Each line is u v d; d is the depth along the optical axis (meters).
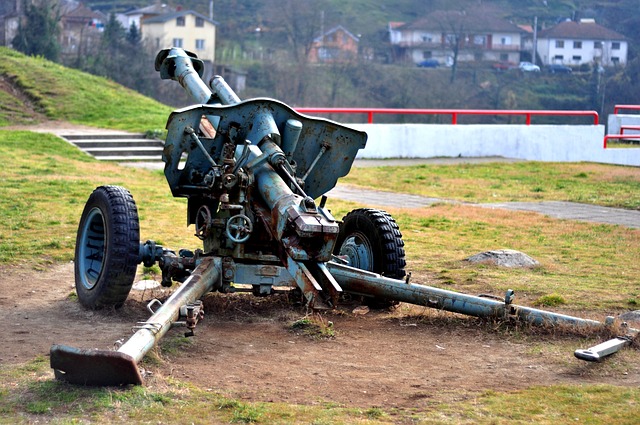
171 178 8.05
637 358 6.45
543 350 6.68
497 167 21.95
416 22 80.25
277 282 7.50
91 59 62.34
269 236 7.49
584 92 74.25
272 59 72.88
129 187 15.55
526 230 12.88
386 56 79.44
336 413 5.26
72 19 79.31
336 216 13.62
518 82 75.38
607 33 83.12
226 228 7.38
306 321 7.32
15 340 6.74
